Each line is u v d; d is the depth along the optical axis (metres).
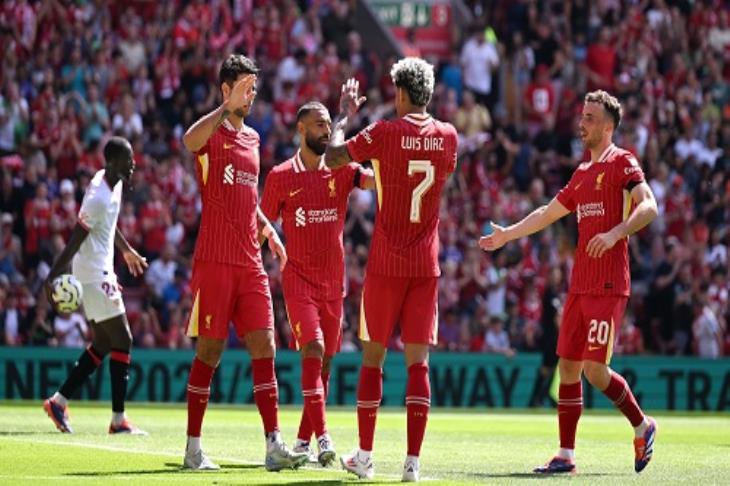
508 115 106.81
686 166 100.75
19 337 80.12
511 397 84.56
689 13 112.31
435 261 34.12
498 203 96.19
